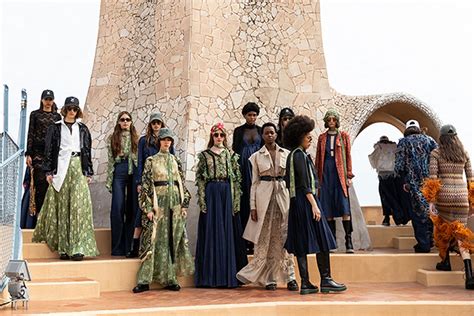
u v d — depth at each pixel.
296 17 10.77
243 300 6.30
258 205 7.25
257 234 7.16
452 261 7.88
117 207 8.18
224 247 7.36
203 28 9.97
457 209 7.42
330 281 6.84
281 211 7.24
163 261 7.18
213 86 9.85
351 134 11.59
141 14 11.06
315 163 8.50
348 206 8.28
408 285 7.49
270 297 6.52
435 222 7.64
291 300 6.25
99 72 11.27
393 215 10.60
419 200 8.48
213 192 7.51
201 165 7.59
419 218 8.54
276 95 10.22
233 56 10.23
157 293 6.91
